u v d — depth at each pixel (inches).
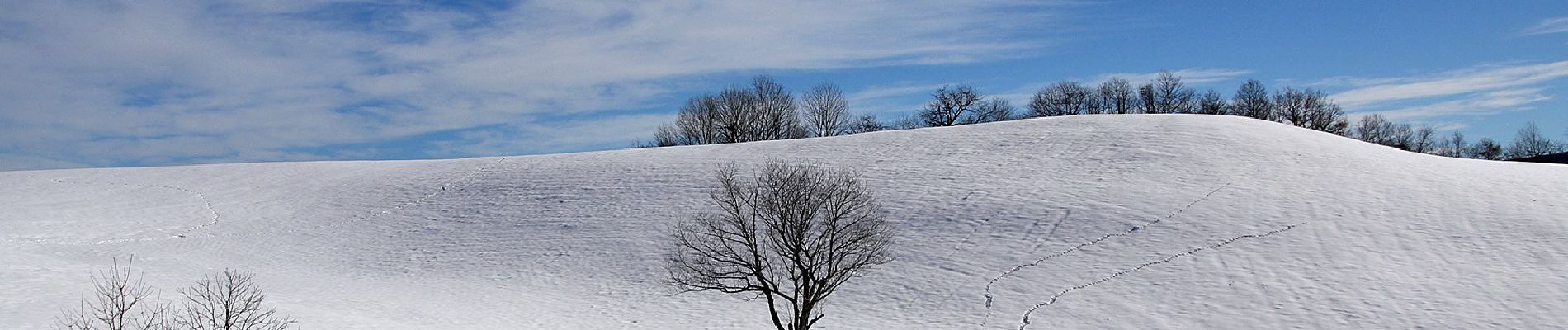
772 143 1729.8
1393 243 917.2
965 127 1731.1
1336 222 986.1
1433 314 754.2
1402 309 770.8
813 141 1697.8
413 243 1268.5
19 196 1680.6
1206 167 1252.5
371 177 1706.4
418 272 1139.9
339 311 875.4
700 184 1392.7
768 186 863.7
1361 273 852.0
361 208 1480.1
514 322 897.5
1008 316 846.5
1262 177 1181.7
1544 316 725.9
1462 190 1074.7
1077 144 1457.9
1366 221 982.4
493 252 1193.4
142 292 815.1
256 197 1610.5
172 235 1368.1
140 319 692.7
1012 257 989.8
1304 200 1068.5
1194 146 1371.8
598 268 1093.8
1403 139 3302.2
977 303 885.2
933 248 1040.8
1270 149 1334.9
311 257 1234.0
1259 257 912.9
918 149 1528.1
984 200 1179.9
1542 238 886.4
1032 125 1672.0
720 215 1180.5
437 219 1375.5
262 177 1786.4
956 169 1358.3
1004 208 1138.0
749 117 3184.1
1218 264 906.7
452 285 1073.5
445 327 852.6
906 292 932.6
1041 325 816.3
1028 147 1472.7
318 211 1482.5
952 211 1149.7
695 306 944.9
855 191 1003.3
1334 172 1190.9
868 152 1540.4
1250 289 844.0
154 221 1455.5
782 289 970.1
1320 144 1408.7
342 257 1227.2
